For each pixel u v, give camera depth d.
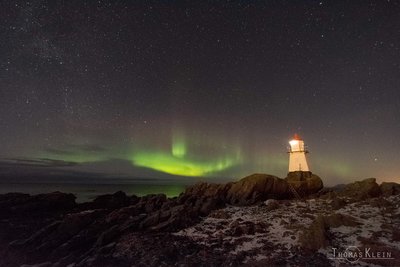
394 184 28.61
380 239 17.00
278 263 14.82
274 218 22.11
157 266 15.43
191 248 17.42
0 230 22.47
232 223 21.30
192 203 26.61
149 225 21.55
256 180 28.47
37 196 29.53
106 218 22.19
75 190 88.81
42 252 18.48
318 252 15.94
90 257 17.14
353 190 28.45
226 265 15.12
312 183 31.47
